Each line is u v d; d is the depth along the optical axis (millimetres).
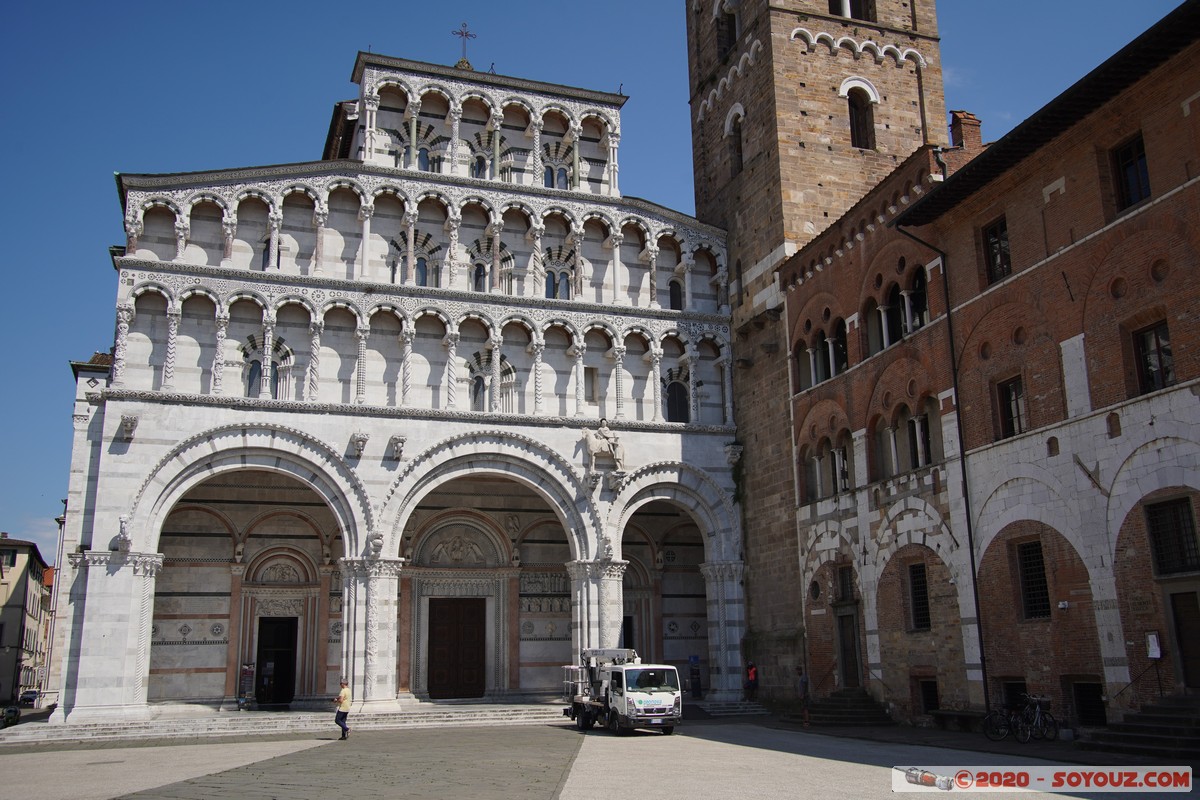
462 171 52781
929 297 39156
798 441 48219
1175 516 28312
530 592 54844
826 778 23766
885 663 40750
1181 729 26297
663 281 55281
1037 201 33812
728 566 51375
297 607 51281
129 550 41969
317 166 48750
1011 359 34562
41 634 119812
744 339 53812
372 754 30969
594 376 52656
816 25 54125
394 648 44906
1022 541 33812
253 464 44812
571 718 43719
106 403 43094
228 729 40656
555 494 49438
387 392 48406
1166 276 28766
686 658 56219
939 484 37906
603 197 53812
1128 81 29672
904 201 41031
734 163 57156
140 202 45906
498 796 20828
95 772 27328
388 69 51688
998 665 34344
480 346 50500
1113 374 30344
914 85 55406
